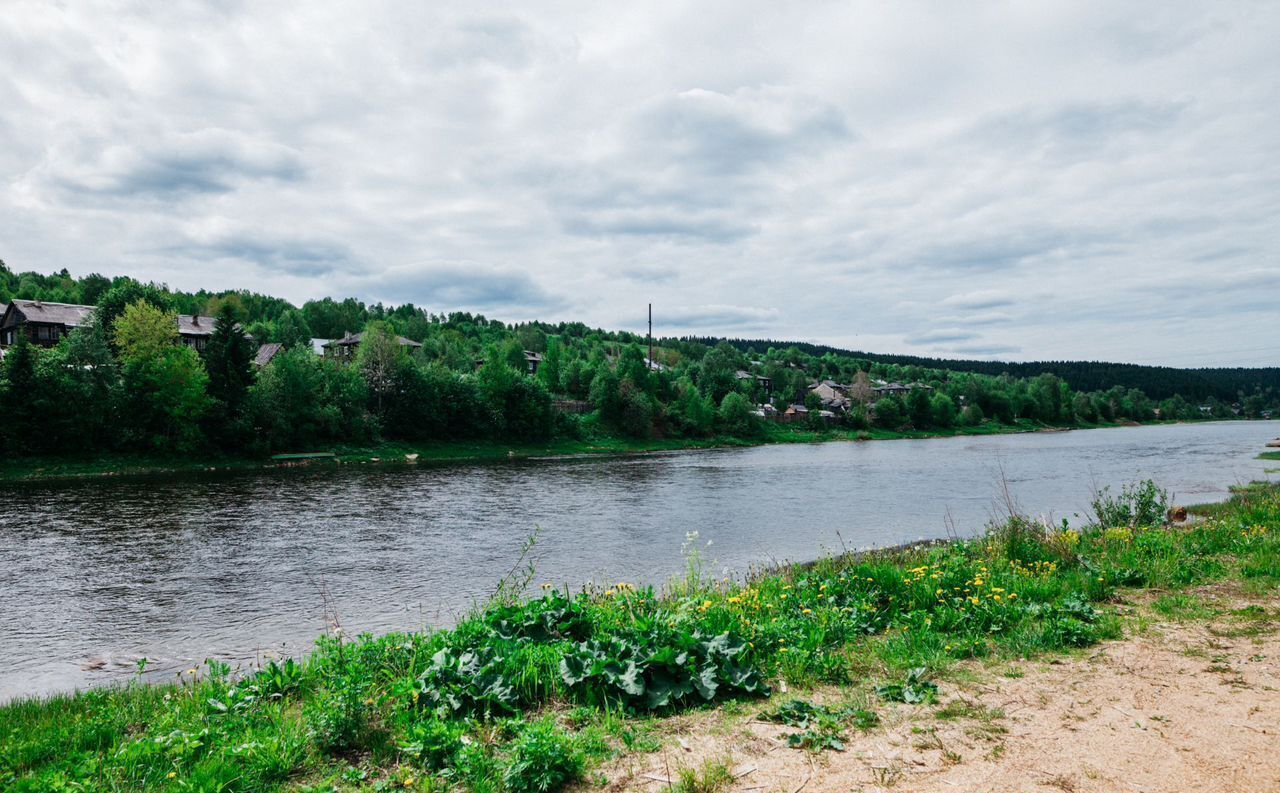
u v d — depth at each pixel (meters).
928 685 5.64
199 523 24.45
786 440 95.69
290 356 55.19
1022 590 8.60
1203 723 4.73
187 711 6.19
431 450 60.97
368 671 6.56
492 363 69.94
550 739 4.38
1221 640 6.68
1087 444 79.94
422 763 4.58
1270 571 9.55
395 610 13.59
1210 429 133.12
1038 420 147.75
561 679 5.87
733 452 72.31
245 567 17.50
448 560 18.27
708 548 19.78
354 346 98.75
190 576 16.52
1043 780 4.01
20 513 26.34
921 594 8.39
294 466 48.53
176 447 46.56
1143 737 4.54
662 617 7.09
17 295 116.94
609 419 81.69
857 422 112.44
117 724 5.96
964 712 5.11
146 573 16.86
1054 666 6.12
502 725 5.09
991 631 7.31
